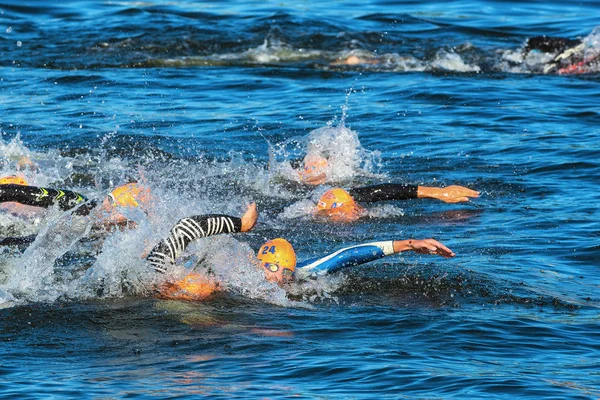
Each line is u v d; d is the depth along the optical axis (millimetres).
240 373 24375
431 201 42719
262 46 75750
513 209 41062
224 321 28516
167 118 56156
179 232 30094
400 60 72250
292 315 29078
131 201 35750
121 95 61500
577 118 56312
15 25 80500
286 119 56188
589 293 30781
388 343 26547
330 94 62531
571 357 25422
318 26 80875
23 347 26453
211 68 69875
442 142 51656
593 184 44219
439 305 29812
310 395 22797
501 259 34250
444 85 64500
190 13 85750
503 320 28281
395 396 22688
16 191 34562
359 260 31547
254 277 31172
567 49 70812
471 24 82438
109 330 27766
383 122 55656
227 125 54844
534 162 47812
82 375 24375
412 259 34312
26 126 53562
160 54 73312
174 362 25281
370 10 88062
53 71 67562
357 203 41344
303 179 46375
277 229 38688
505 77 67688
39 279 31625
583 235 36906
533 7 89125
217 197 43188
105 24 81312
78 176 45688
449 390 23031
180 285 30562
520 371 24328
